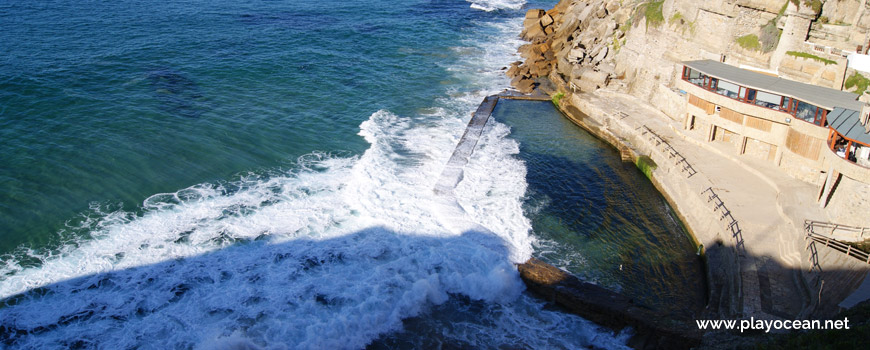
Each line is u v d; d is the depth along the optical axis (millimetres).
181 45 73125
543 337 31391
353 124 55750
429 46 84500
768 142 44156
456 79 71250
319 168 46750
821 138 39781
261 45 77000
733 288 32875
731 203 39531
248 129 52375
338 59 74938
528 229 40438
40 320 30234
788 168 42844
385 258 36250
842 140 37375
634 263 37562
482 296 33938
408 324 31844
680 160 45969
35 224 37000
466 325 32031
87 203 39562
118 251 35406
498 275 34250
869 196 33062
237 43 76562
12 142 45750
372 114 58438
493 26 99188
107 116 51750
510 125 58188
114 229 37312
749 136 44969
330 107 59375
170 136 49406
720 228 37500
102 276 33406
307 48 77938
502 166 49094
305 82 65625
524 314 33125
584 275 36188
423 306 32906
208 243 36719
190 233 37500
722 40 52000
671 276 36500
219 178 44031
